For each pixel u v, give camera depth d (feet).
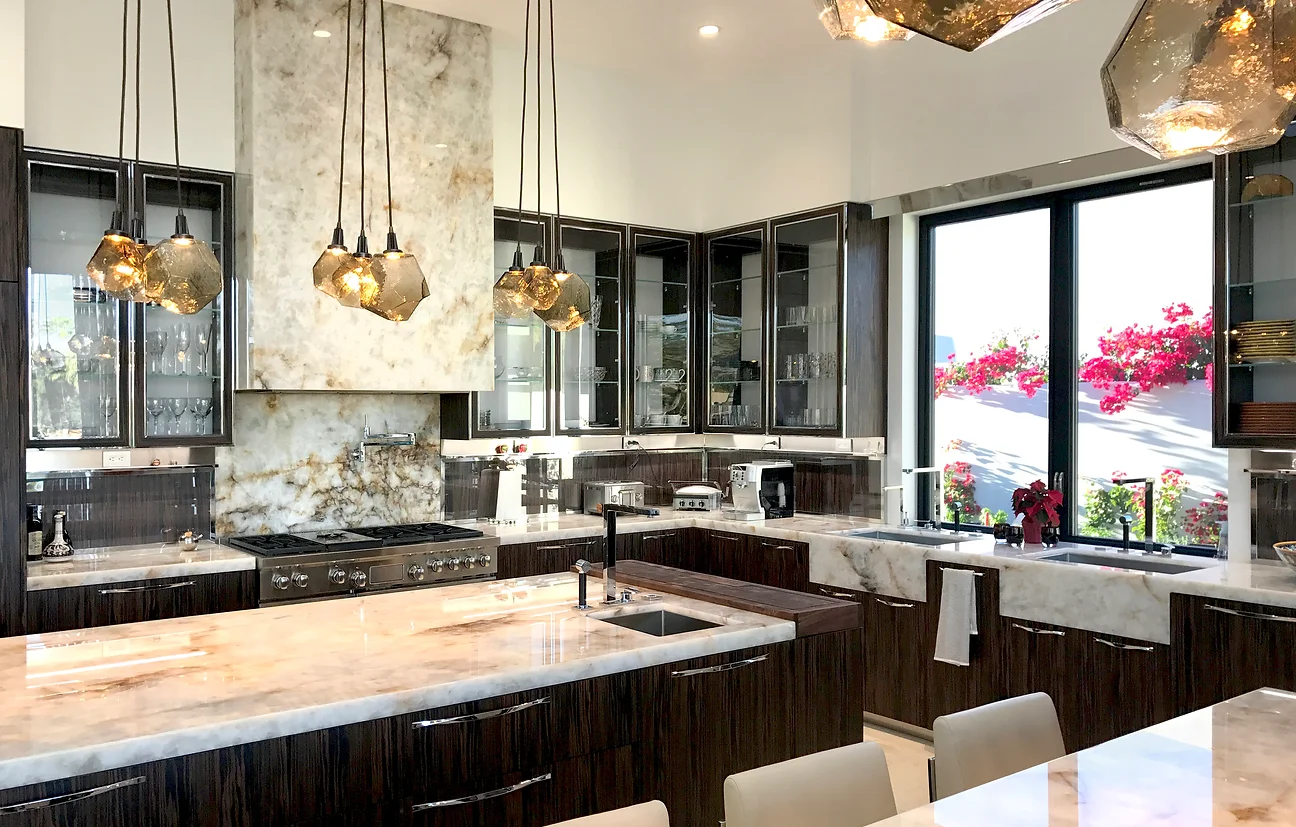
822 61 19.39
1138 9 4.57
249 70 15.51
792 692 10.38
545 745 8.58
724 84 21.36
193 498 16.39
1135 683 13.12
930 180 17.66
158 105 15.15
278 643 9.30
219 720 7.01
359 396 18.19
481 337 17.74
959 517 18.43
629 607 11.00
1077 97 15.47
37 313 14.39
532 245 19.31
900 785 13.84
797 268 19.83
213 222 15.88
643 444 21.16
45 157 14.19
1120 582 13.28
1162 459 15.84
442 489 19.25
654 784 9.28
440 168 17.26
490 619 10.37
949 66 17.35
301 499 17.47
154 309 15.26
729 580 12.32
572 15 17.21
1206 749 7.13
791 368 19.92
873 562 16.63
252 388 15.48
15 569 12.89
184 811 6.84
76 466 14.49
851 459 19.67
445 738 8.03
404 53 16.88
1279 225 13.58
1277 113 4.39
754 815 6.35
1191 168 15.10
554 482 20.70
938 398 19.25
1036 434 17.65
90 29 14.58
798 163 19.85
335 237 9.81
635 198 20.88
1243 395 13.65
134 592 13.76
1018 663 14.57
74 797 6.42
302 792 7.34
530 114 19.33
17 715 7.11
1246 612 11.97
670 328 21.56
